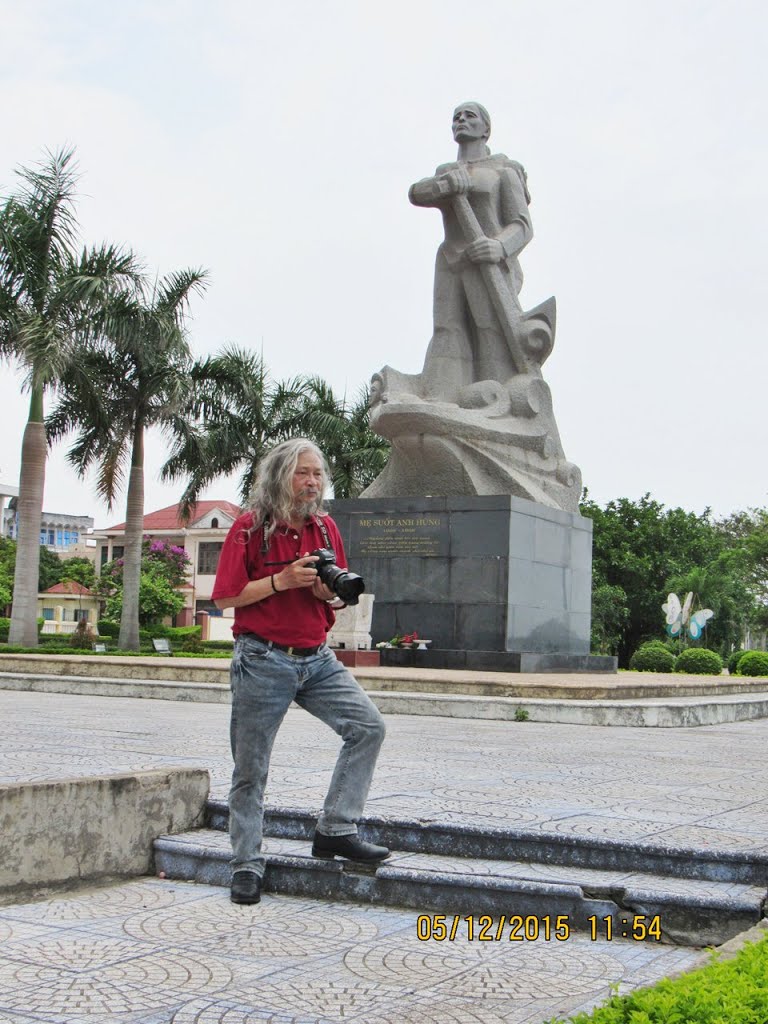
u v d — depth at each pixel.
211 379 25.17
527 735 9.64
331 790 4.32
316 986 3.21
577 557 17.42
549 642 16.44
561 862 4.39
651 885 3.97
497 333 17.84
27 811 4.21
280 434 27.06
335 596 4.25
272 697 4.22
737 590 44.69
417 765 7.03
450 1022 2.93
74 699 12.92
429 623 15.78
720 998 2.21
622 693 12.64
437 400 17.61
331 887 4.28
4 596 43.25
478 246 17.59
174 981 3.23
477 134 18.52
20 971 3.30
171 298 23.02
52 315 20.81
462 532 15.74
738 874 4.08
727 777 6.84
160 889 4.43
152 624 42.06
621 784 6.32
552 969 3.43
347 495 28.06
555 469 17.36
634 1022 2.14
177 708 11.80
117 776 4.64
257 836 4.25
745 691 16.50
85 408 23.03
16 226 21.27
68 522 81.12
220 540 51.19
